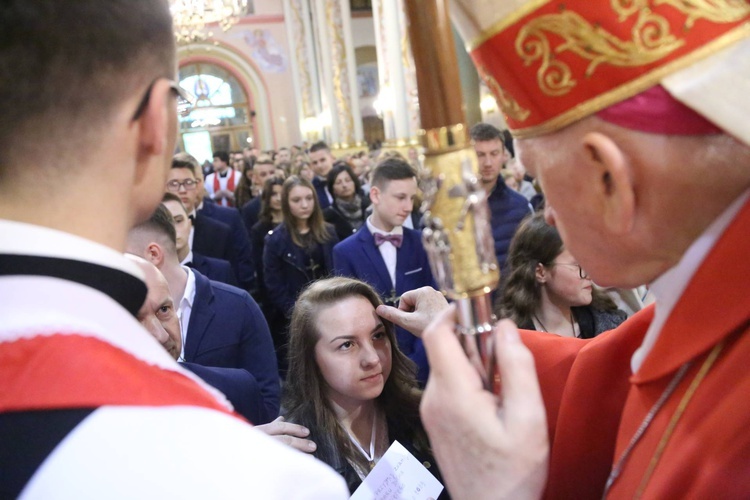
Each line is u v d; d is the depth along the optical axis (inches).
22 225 17.1
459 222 19.6
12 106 16.8
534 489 20.3
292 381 52.5
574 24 18.9
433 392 21.1
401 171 98.1
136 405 16.1
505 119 22.8
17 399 15.5
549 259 60.6
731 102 17.5
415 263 100.3
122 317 18.2
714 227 20.0
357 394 48.8
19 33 16.5
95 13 17.2
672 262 20.9
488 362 21.0
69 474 14.8
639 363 24.0
